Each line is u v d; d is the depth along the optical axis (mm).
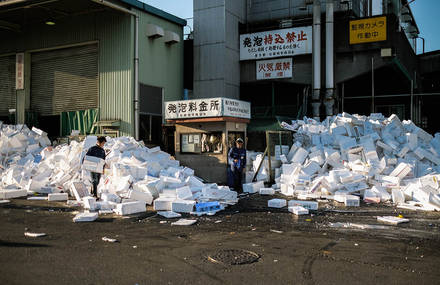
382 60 17234
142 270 4473
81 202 9328
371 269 4559
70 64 18562
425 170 11219
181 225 7008
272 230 6602
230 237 6105
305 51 18500
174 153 15422
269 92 20484
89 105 17875
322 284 4070
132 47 16656
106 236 6145
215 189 9688
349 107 24531
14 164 14211
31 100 19938
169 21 18750
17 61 19969
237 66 20031
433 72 25094
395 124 13781
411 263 4797
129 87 16609
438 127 27094
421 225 7000
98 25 17469
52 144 18016
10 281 4047
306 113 18656
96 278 4184
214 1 19109
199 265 4680
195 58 19594
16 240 5836
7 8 16547
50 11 17312
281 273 4406
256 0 20906
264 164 12789
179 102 13781
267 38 19391
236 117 13547
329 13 17750
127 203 8203
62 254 5090
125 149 12883
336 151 12242
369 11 22297
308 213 8148
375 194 9750
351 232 6457
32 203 9516
